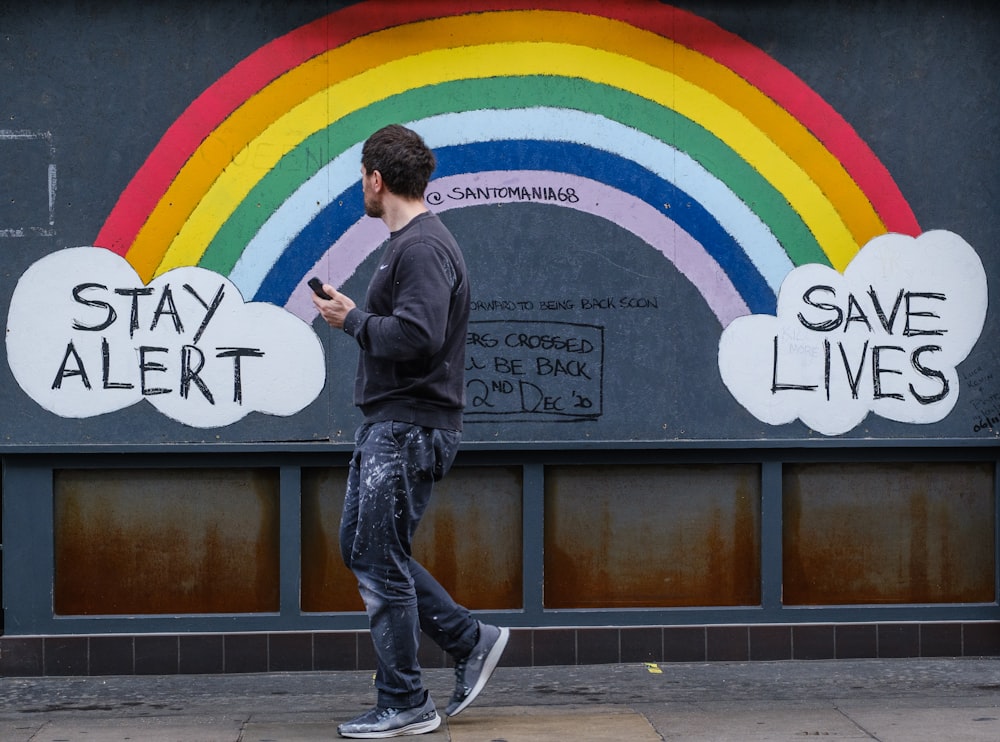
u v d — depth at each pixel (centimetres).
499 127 538
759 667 541
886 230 547
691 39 541
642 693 503
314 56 531
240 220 532
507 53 536
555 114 538
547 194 540
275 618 538
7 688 516
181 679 529
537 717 466
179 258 531
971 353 551
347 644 539
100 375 529
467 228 539
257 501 542
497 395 541
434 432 425
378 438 421
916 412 551
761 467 550
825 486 556
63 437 529
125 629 535
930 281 549
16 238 525
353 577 545
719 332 545
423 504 432
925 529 554
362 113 533
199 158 529
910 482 555
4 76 522
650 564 552
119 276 529
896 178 546
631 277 543
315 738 440
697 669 539
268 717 473
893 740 433
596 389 543
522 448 539
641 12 539
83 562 536
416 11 533
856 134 545
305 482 542
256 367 534
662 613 548
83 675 532
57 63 524
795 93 543
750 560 555
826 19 543
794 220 545
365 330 410
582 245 541
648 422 545
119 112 527
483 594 549
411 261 413
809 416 548
